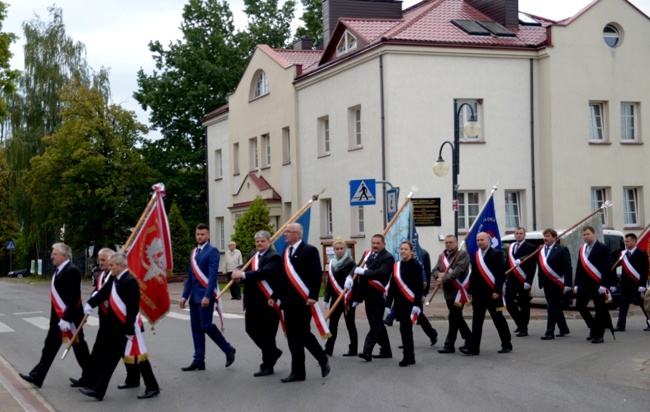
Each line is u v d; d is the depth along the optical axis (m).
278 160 36.06
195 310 12.53
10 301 30.73
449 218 28.62
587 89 30.33
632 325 18.66
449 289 13.98
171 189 47.06
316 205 32.84
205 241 12.55
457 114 21.53
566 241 18.55
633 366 12.37
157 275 11.77
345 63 30.22
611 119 30.77
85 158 41.62
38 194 43.59
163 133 49.28
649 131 31.36
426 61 28.47
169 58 50.44
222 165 43.31
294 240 11.41
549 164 29.77
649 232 17.78
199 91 47.91
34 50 50.88
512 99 29.69
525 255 16.33
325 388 10.73
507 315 20.89
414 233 16.58
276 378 11.62
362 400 9.90
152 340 16.48
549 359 13.10
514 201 30.17
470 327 18.14
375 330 12.97
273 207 35.75
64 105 49.78
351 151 30.23
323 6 37.16
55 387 11.38
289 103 34.69
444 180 28.61
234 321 20.30
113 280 10.44
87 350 11.29
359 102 29.64
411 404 9.61
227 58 50.22
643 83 31.23
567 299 17.17
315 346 11.48
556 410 9.24
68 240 44.09
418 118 28.36
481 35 29.80
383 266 12.74
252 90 39.00
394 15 36.94
